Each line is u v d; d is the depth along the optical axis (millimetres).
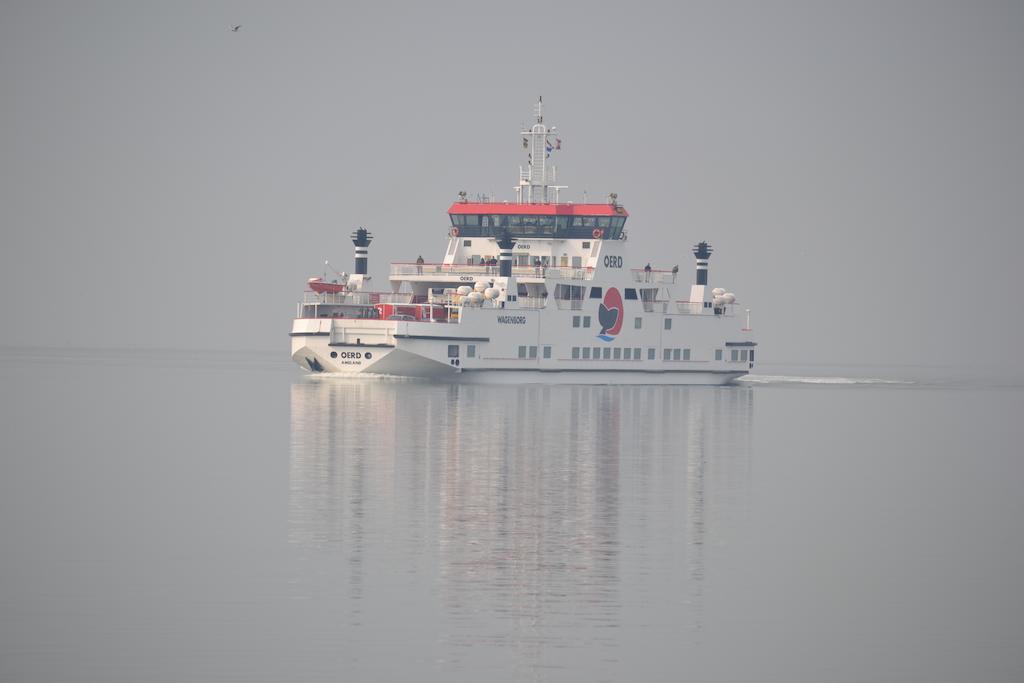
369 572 164750
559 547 181000
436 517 199625
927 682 131250
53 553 172500
